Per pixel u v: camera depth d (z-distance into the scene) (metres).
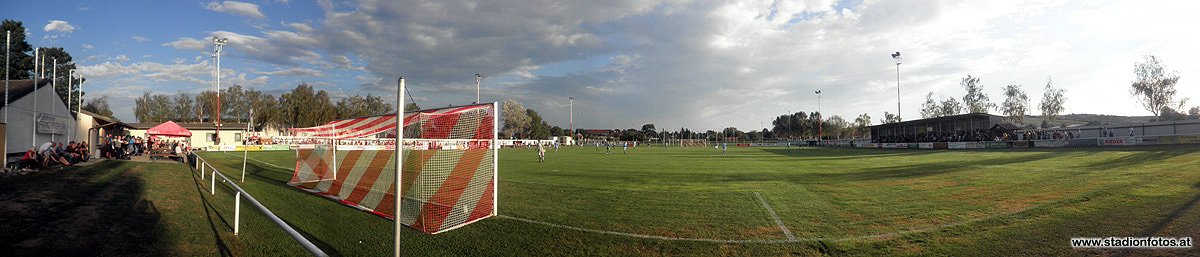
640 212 9.38
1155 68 42.84
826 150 45.84
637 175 17.56
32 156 14.86
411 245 6.99
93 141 29.16
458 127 11.23
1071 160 19.23
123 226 7.29
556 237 7.38
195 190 12.42
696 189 12.90
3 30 33.31
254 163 25.55
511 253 6.54
